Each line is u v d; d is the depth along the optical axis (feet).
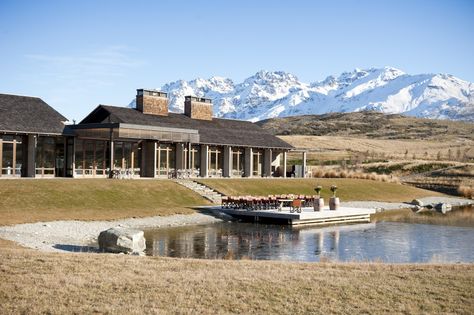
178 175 171.73
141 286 47.11
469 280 51.06
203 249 87.76
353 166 339.57
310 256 84.28
